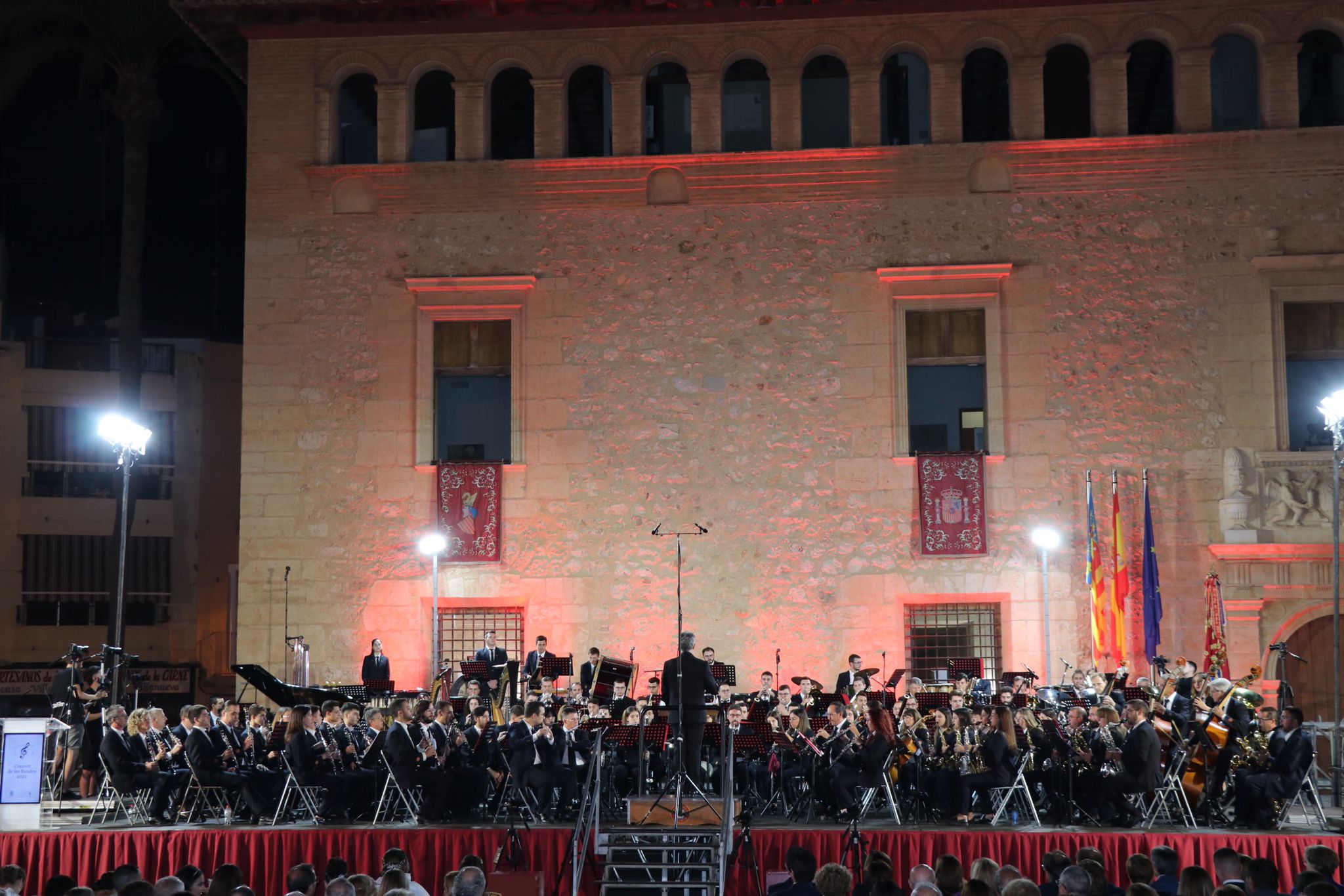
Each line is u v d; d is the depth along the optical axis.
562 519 26.83
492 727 20.55
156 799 19.50
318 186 27.66
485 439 27.39
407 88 27.80
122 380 30.98
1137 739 18.41
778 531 26.50
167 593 39.81
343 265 27.53
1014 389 26.45
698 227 27.25
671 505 26.72
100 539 39.25
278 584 26.89
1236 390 26.12
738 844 18.12
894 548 26.30
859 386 26.69
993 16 27.03
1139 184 26.62
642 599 26.56
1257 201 26.42
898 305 26.77
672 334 27.08
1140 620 25.73
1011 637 25.91
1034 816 19.09
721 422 26.84
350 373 27.31
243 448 27.22
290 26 27.72
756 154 27.09
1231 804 19.91
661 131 27.72
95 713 21.41
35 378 39.06
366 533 26.95
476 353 27.50
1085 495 26.14
